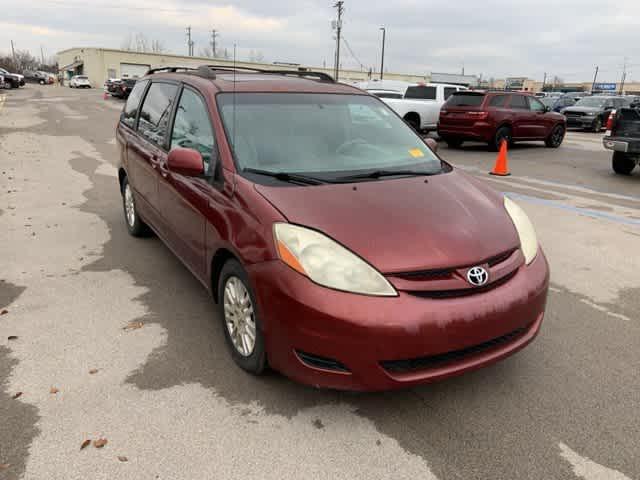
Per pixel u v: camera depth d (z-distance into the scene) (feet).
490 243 9.14
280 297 8.48
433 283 8.33
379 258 8.34
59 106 83.92
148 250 17.20
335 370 8.30
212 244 10.56
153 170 14.34
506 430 8.82
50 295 13.62
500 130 47.57
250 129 11.39
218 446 8.27
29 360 10.57
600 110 73.82
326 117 12.42
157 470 7.77
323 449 8.27
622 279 15.83
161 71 17.57
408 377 8.29
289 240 8.60
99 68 206.08
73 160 34.71
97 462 7.89
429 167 12.03
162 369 10.36
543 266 9.89
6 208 22.11
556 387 10.07
